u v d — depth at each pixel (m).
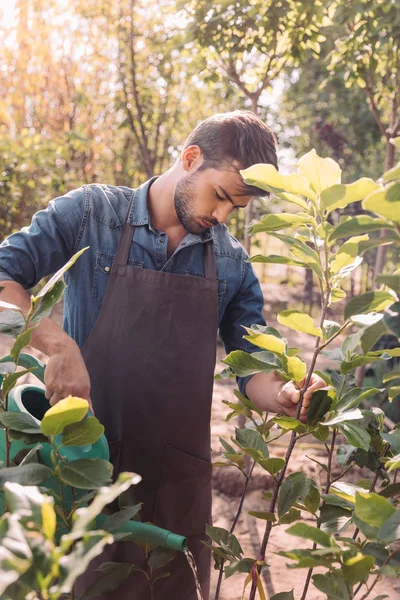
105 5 7.27
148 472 1.62
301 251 1.12
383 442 1.40
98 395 1.62
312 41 3.75
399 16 3.47
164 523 1.63
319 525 1.24
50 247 1.62
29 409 1.38
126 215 1.68
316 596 2.44
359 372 3.88
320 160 1.00
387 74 4.13
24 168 6.46
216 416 4.69
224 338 1.91
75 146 7.65
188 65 4.09
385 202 0.80
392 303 0.90
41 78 8.94
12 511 0.72
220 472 3.43
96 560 1.57
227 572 1.22
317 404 1.19
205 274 1.71
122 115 8.53
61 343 1.32
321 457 3.80
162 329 1.59
